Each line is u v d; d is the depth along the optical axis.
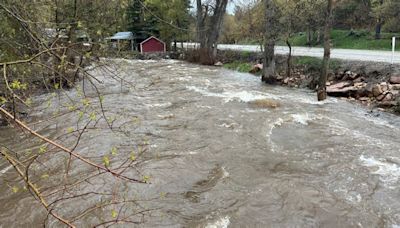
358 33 32.53
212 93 15.12
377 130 9.93
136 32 42.81
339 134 9.50
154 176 6.74
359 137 9.27
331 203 5.92
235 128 9.93
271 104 12.77
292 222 5.41
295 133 9.61
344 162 7.58
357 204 5.90
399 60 15.99
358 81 15.03
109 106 12.27
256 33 24.38
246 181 6.71
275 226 5.30
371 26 35.19
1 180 6.79
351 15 37.25
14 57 6.49
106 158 2.38
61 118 10.40
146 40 41.78
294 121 10.73
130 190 6.22
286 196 6.13
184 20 37.38
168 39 41.72
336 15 37.12
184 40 45.22
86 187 6.29
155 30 42.38
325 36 13.30
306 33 35.88
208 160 7.66
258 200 6.01
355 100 13.86
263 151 8.24
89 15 12.66
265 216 5.55
